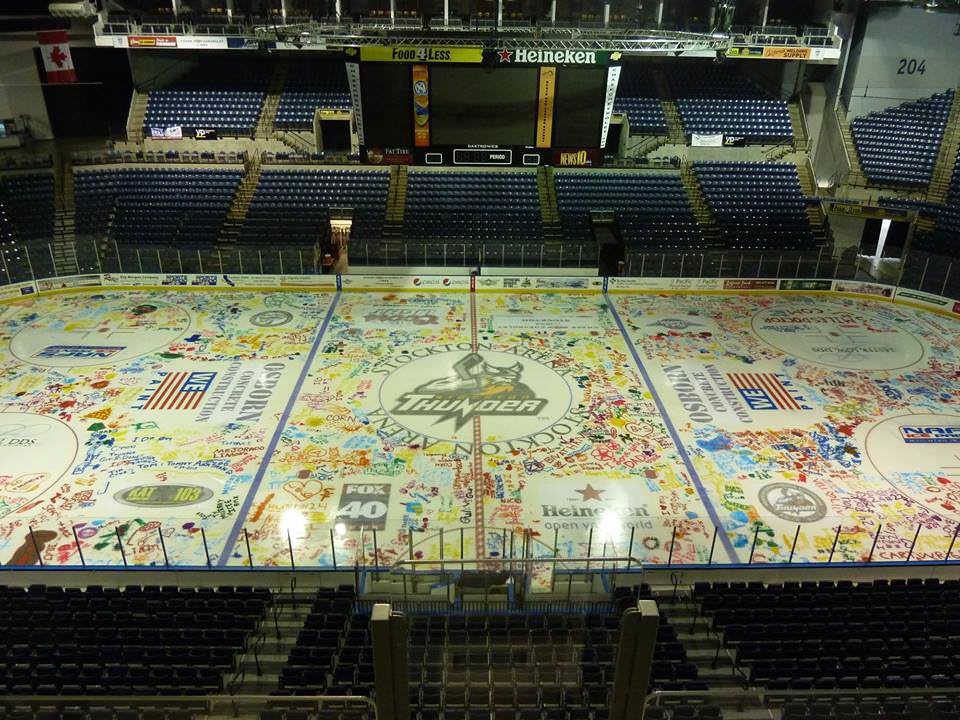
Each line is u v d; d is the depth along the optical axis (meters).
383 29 30.11
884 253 40.19
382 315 32.94
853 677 13.42
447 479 21.81
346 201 39.22
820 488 21.56
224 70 46.78
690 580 17.88
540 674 12.65
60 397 25.67
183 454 22.70
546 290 35.88
